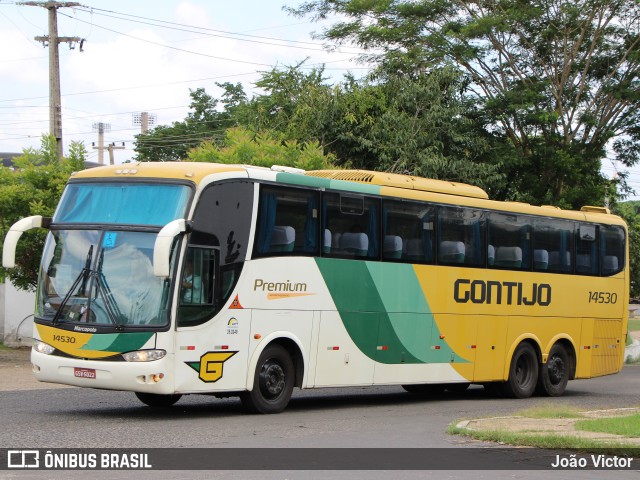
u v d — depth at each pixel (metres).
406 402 19.33
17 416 14.63
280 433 13.08
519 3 36.84
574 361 22.17
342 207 16.70
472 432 12.93
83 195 14.77
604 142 37.88
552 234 21.61
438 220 18.72
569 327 22.02
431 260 18.52
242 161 27.11
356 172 17.81
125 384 13.59
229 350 14.59
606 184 38.81
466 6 37.53
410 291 18.02
